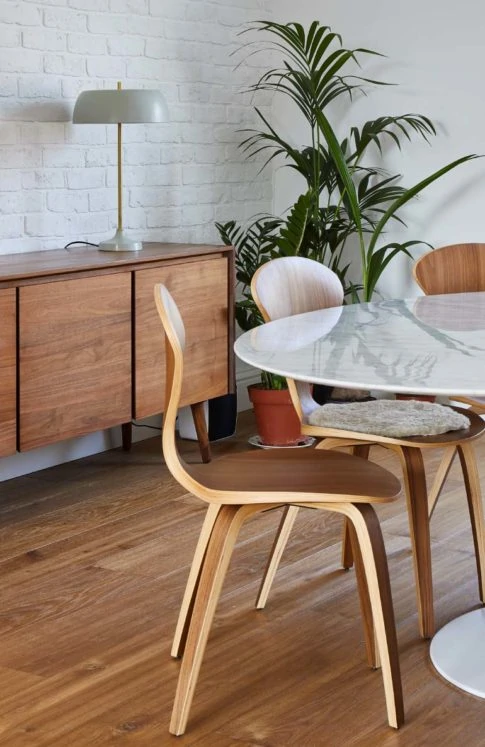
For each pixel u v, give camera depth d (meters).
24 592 2.97
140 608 2.86
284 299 2.91
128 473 4.14
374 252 5.04
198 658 2.19
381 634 2.21
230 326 4.26
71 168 4.23
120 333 3.73
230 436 4.75
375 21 5.00
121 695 2.38
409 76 4.95
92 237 4.37
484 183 4.82
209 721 2.26
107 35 4.32
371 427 2.64
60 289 3.47
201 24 4.81
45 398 3.46
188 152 4.82
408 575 3.12
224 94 5.00
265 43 5.23
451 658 2.53
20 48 3.96
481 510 2.89
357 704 2.34
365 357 2.21
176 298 3.96
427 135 4.93
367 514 2.20
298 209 4.52
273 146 5.33
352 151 5.14
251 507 2.22
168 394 2.13
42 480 4.05
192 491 2.18
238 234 5.18
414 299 3.14
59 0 4.09
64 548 3.32
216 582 2.19
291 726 2.24
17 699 2.36
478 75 4.77
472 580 3.07
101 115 3.87
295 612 2.84
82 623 2.76
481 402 3.04
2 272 3.32
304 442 4.57
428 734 2.21
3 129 3.93
